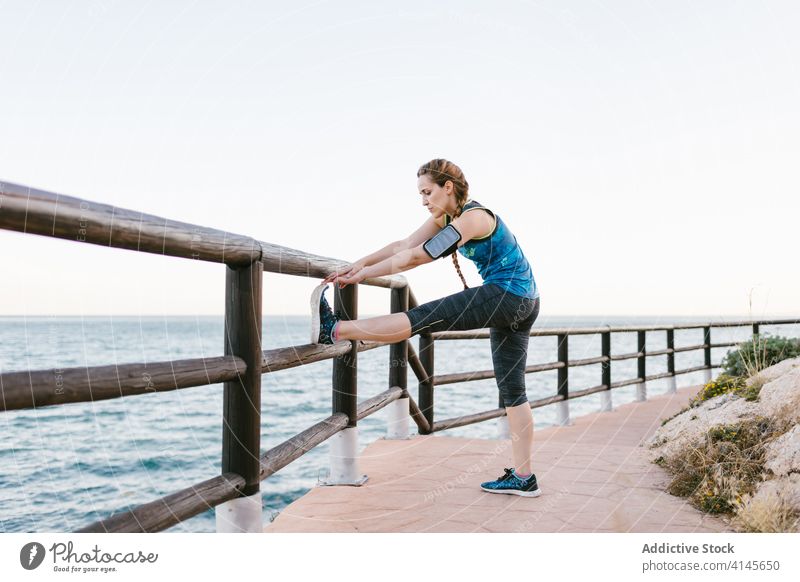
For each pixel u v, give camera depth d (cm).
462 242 244
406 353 436
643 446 394
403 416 433
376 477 325
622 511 256
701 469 286
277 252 225
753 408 313
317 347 268
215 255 183
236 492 198
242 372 201
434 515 257
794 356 466
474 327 259
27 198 121
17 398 117
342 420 306
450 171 266
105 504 633
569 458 362
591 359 635
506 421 496
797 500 231
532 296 264
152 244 155
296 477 630
